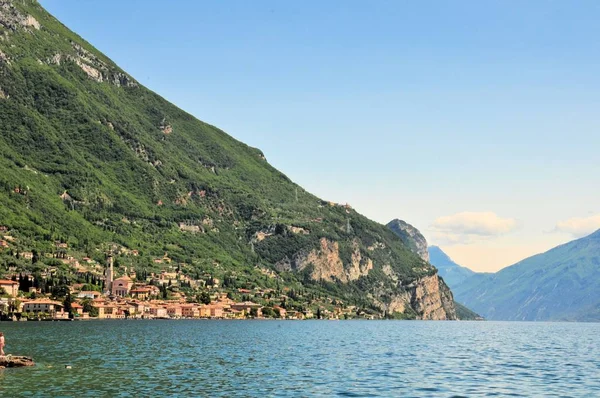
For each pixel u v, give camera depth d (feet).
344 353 573.74
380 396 335.67
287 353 558.15
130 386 350.43
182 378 383.04
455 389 362.33
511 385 380.99
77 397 318.04
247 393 338.34
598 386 380.17
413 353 593.83
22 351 511.81
